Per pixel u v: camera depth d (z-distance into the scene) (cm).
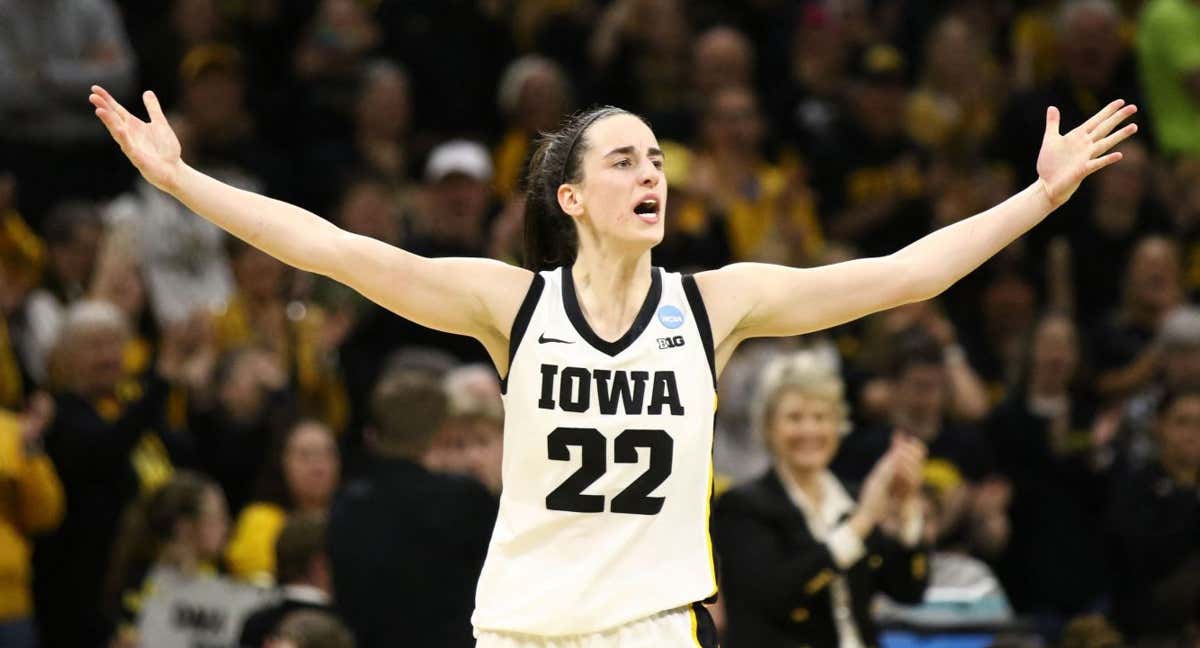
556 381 1399
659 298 1432
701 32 4200
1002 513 2978
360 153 3681
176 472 2580
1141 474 2741
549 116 3644
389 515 2153
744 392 3030
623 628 1377
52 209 3472
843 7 4212
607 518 1390
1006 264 3681
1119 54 4150
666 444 1395
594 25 4038
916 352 2948
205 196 1401
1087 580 3105
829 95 4062
